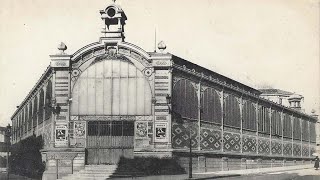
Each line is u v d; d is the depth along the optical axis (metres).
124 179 35.03
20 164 49.62
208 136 42.44
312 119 64.06
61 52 38.47
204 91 42.50
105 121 38.00
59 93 38.25
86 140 37.94
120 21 38.66
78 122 38.00
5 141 54.03
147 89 38.03
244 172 42.25
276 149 55.12
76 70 38.41
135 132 37.66
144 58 38.22
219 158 43.59
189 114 40.28
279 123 56.47
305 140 62.44
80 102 38.16
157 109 37.75
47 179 37.28
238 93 47.94
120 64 38.31
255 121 51.09
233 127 46.59
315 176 40.06
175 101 38.69
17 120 56.28
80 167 37.38
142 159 37.22
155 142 37.50
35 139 45.06
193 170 39.72
